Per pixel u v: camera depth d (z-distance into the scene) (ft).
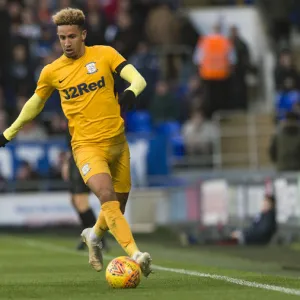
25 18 291.79
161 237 227.40
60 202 246.06
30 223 245.45
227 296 86.48
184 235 207.62
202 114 275.80
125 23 287.69
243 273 120.88
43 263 149.38
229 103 279.69
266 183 196.75
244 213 202.39
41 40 292.81
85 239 106.01
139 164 247.29
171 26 298.76
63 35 99.71
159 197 239.91
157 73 284.82
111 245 202.08
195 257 165.78
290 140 231.30
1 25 279.69
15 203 244.63
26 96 279.49
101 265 106.63
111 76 100.94
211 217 210.79
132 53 286.66
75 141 100.78
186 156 264.52
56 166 245.45
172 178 246.88
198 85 279.28
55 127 262.88
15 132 104.88
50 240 215.92
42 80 102.17
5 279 116.88
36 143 244.42
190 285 98.99
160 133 267.59
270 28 314.76
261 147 266.98
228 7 309.22
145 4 309.63
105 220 102.01
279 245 193.36
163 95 274.77
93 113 99.76
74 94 100.22
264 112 281.13
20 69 279.08
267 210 195.11
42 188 245.65
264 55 303.89
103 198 96.99
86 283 105.60
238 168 264.11
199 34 307.78
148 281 104.99
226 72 277.64
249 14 305.94
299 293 89.30
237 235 199.41
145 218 242.17
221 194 208.23
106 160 100.27
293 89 275.80
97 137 99.60
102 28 276.62
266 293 89.35
